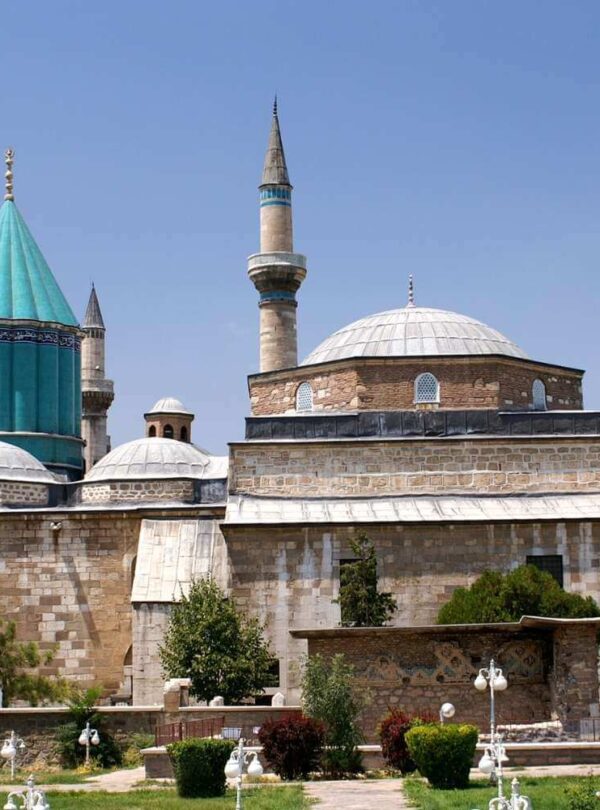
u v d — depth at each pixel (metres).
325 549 47.91
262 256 71.06
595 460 50.78
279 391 55.94
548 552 47.84
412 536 47.94
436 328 55.69
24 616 55.34
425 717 35.75
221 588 51.88
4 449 62.50
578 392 55.81
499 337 56.38
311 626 47.47
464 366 53.38
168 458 62.81
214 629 46.72
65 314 73.94
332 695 35.84
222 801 29.84
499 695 38.56
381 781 33.09
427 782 31.86
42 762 40.66
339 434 52.25
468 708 38.50
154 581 51.69
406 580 47.62
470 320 57.25
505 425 52.28
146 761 35.81
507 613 43.38
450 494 50.56
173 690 41.09
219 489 59.12
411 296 60.44
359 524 47.97
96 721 40.78
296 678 47.06
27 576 55.59
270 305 71.00
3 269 73.75
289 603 47.62
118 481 59.12
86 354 93.50
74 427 73.50
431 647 38.78
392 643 38.84
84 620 55.25
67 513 55.94
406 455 51.00
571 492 50.47
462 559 47.78
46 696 49.97
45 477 62.28
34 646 50.56
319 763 34.84
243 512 49.44
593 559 47.81
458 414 52.44
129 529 55.84
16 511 55.88
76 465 72.69
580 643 36.69
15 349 71.69
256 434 52.31
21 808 25.92
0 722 40.97
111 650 55.09
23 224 76.12
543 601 43.72
